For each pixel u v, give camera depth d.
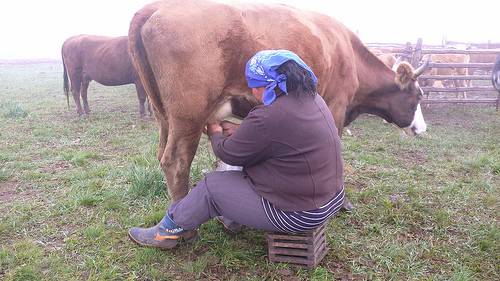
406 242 3.08
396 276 2.64
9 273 2.53
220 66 2.71
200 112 2.70
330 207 2.36
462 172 4.70
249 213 2.39
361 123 7.50
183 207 2.60
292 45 3.04
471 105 9.77
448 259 2.85
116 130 6.82
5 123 7.09
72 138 6.21
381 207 3.65
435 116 8.44
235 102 2.92
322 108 2.31
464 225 3.34
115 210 3.51
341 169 2.42
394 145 5.94
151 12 2.71
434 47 17.78
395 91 4.18
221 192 2.45
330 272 2.67
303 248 2.65
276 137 2.17
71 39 8.28
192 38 2.60
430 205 3.73
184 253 2.86
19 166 4.56
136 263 2.69
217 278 2.60
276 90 2.21
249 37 2.80
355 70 3.81
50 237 3.02
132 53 2.76
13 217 3.29
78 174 4.30
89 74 8.27
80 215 3.39
